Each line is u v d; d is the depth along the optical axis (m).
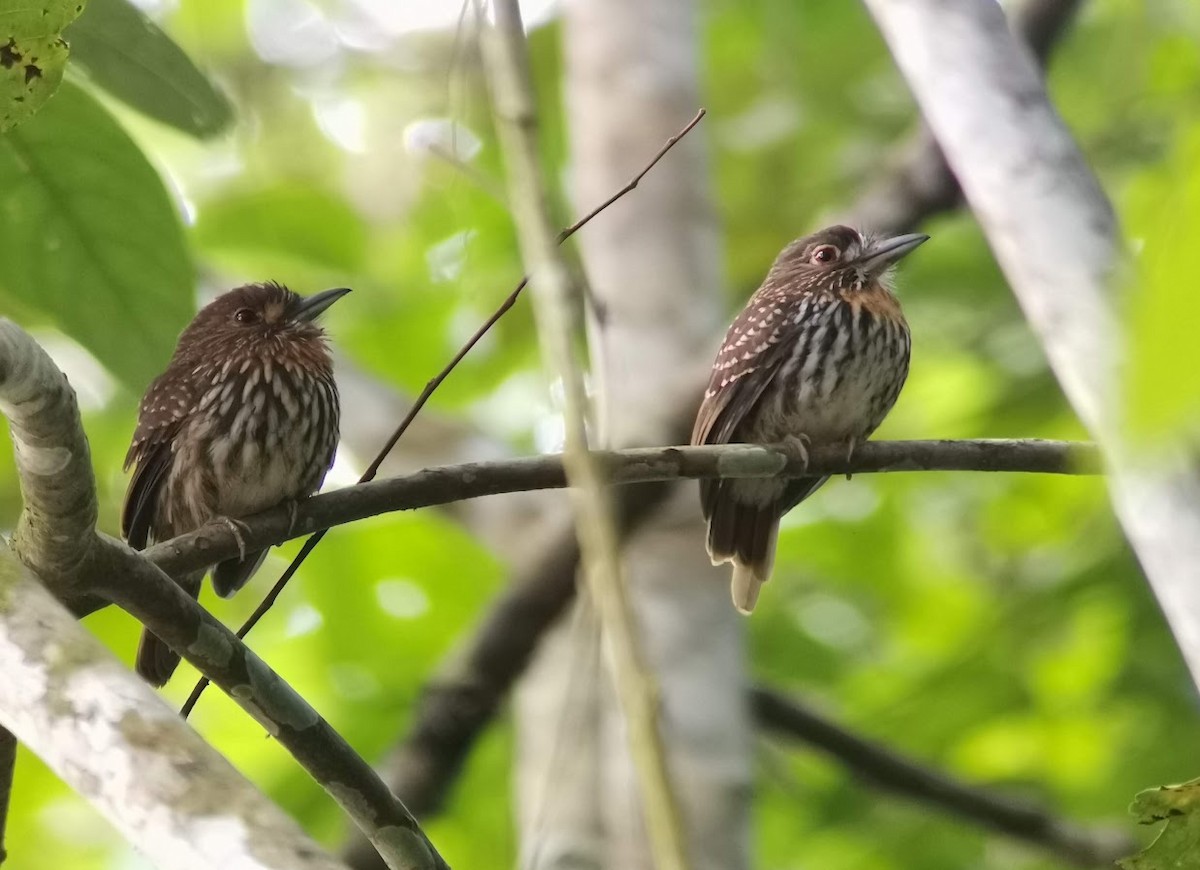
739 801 9.41
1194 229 1.92
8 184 6.55
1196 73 11.84
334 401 9.63
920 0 7.25
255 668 5.70
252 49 15.27
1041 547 13.88
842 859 12.76
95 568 5.48
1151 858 5.31
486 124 11.12
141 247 6.74
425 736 10.02
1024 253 6.42
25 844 12.38
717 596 10.02
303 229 14.93
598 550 3.28
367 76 14.95
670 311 10.51
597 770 9.27
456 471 6.89
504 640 10.00
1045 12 10.70
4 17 4.89
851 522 14.40
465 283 14.38
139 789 3.83
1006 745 12.30
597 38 11.25
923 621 14.35
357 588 12.70
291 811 11.85
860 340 10.06
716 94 15.27
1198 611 5.14
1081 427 12.38
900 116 15.08
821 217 13.98
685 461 7.55
